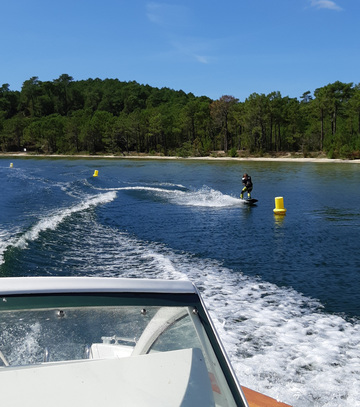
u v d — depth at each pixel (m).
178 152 125.69
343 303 8.68
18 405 1.34
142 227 17.64
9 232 14.62
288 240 15.43
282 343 6.54
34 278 1.61
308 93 178.88
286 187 37.22
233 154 115.88
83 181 37.31
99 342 1.56
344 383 5.30
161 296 1.68
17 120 184.62
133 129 146.25
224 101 134.50
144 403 1.41
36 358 1.51
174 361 1.55
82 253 12.68
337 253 13.41
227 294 9.16
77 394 1.41
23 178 42.47
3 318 1.47
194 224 18.70
